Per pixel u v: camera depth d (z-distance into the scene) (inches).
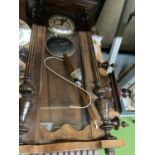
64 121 29.7
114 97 43.7
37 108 28.6
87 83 33.1
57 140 27.5
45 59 33.2
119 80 62.6
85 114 31.1
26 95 27.6
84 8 40.0
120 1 49.7
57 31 36.5
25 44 33.5
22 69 31.2
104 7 52.1
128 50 68.0
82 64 35.0
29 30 34.7
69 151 27.4
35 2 36.9
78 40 37.4
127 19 49.7
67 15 38.9
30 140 26.4
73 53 35.8
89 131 29.5
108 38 61.3
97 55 39.8
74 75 33.0
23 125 26.2
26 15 36.6
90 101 31.4
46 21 36.3
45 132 27.5
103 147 27.4
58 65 33.9
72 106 31.0
